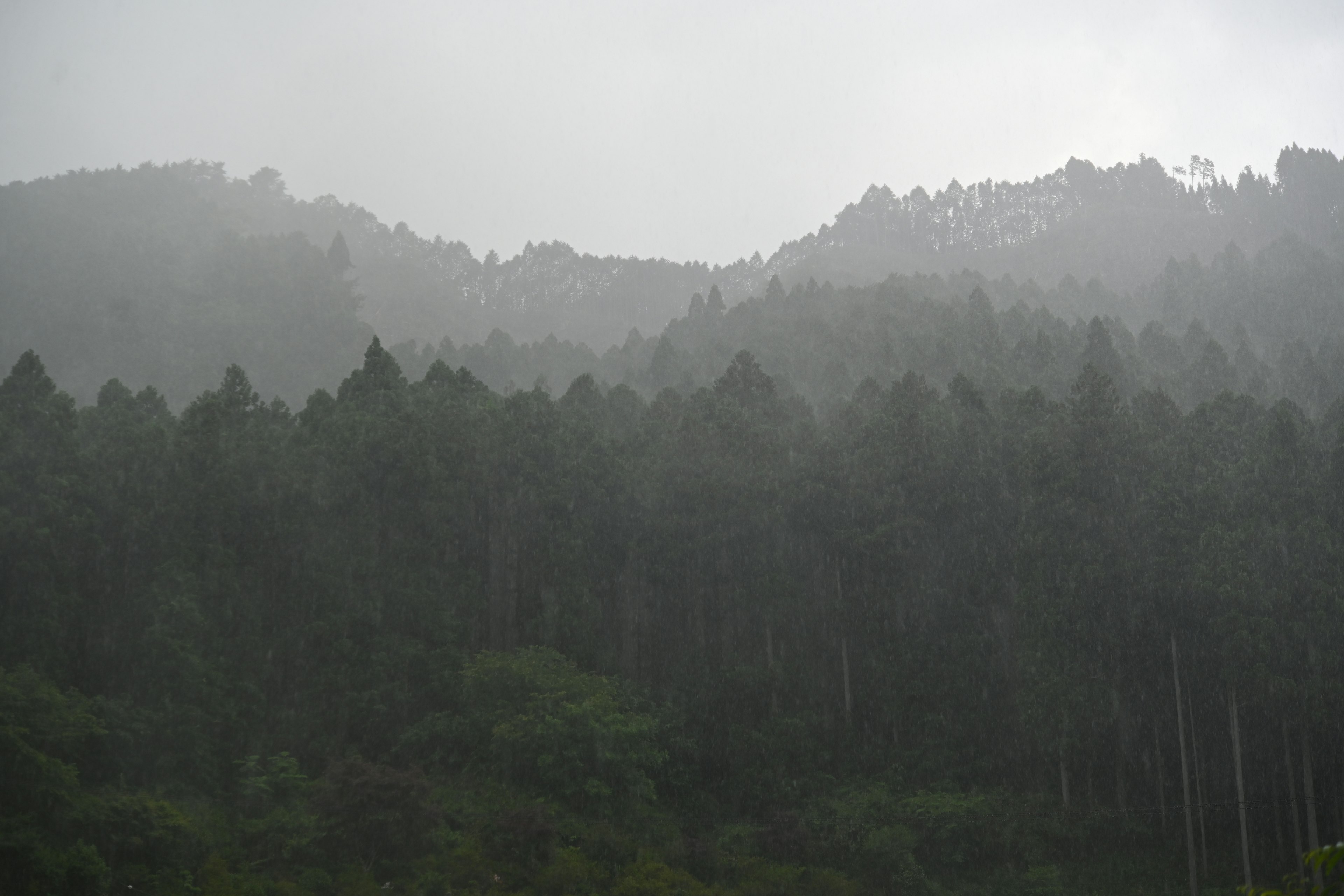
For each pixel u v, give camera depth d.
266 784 38.47
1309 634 41.12
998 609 52.22
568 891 37.66
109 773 36.62
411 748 44.31
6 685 33.88
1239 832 45.12
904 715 50.44
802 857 43.69
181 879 32.53
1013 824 45.22
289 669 44.47
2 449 40.34
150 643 39.16
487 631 52.22
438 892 35.25
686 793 48.25
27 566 38.50
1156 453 48.78
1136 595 45.78
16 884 29.05
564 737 43.28
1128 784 48.28
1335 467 45.12
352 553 47.38
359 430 49.94
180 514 43.09
